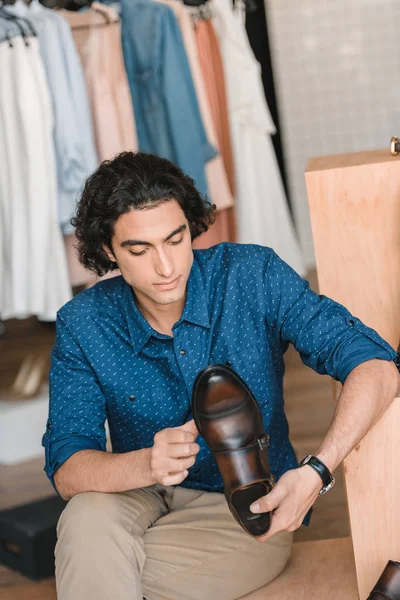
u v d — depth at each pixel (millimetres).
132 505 1512
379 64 5648
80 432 1552
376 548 1564
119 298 1609
